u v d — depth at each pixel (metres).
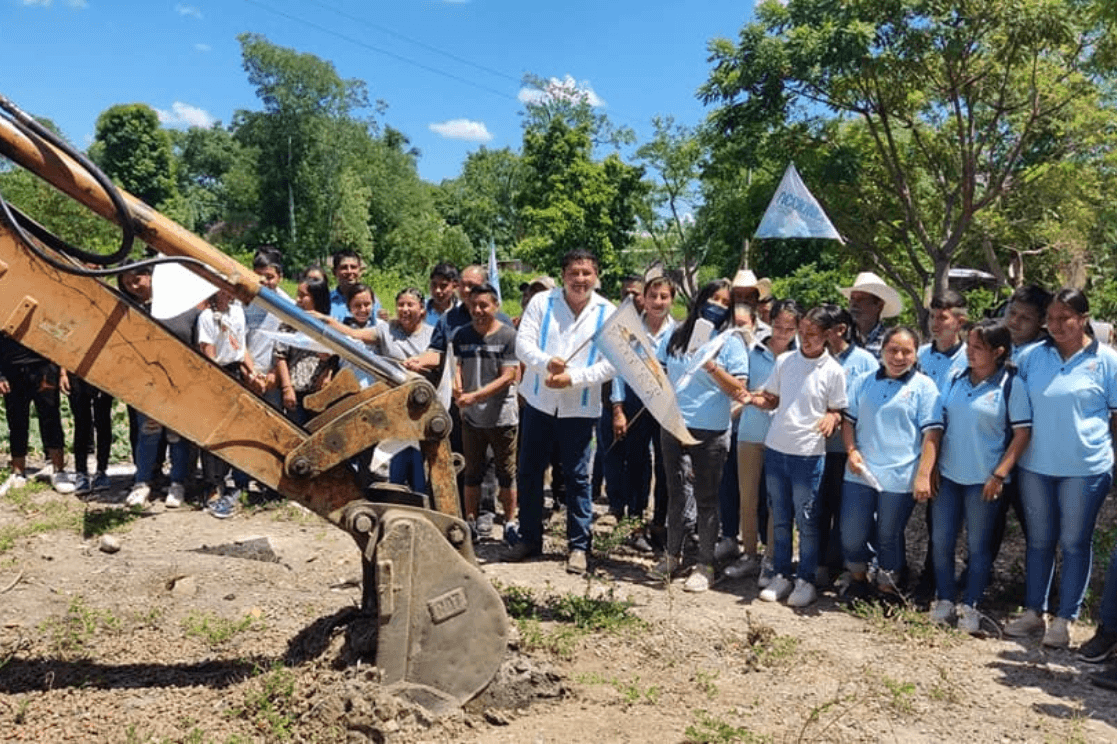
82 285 3.45
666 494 6.89
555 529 7.54
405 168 82.50
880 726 4.11
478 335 6.75
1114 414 5.14
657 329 6.69
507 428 6.88
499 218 70.50
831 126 18.58
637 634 5.02
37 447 10.14
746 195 20.33
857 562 5.80
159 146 69.94
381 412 3.75
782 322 6.25
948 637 5.27
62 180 3.39
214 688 4.13
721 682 4.53
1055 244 18.56
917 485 5.49
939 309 5.99
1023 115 17.91
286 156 67.25
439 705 3.79
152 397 3.57
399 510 3.79
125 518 7.26
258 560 6.24
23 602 5.29
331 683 3.87
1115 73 18.17
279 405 7.80
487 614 3.85
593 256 6.18
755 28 17.08
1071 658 5.07
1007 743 4.02
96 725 3.78
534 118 49.62
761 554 6.78
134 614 5.14
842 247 20.14
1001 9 15.56
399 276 64.00
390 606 3.71
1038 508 5.30
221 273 3.58
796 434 5.75
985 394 5.39
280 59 65.69
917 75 16.77
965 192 17.28
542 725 3.86
